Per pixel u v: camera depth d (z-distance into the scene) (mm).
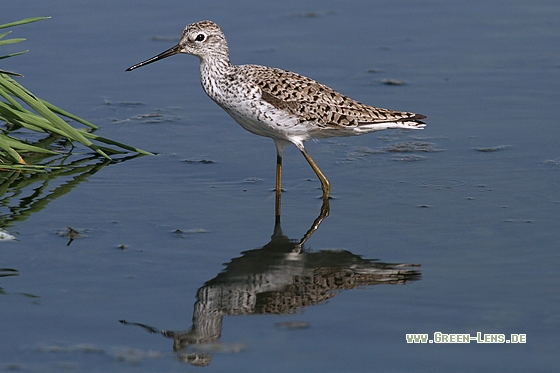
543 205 12766
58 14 20297
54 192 13414
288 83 13141
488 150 14961
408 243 11734
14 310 9867
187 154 15125
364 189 13680
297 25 20203
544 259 11086
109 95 17281
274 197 13484
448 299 10148
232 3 21266
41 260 11125
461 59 18578
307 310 10023
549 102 16750
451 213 12641
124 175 14195
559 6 20953
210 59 13602
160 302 10172
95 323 9664
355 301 10203
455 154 14914
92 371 8742
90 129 15875
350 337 9367
